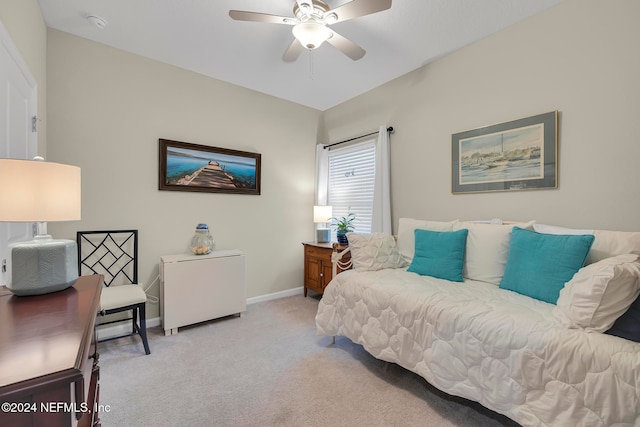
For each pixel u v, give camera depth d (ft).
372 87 11.38
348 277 7.64
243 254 10.09
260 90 11.65
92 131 8.24
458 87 8.76
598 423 3.57
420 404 5.53
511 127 7.62
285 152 12.63
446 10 6.97
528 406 4.12
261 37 8.08
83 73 8.10
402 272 7.66
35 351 2.06
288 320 9.78
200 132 10.24
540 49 7.11
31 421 1.71
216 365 6.91
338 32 7.82
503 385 4.40
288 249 12.75
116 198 8.64
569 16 6.66
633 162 5.91
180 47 8.57
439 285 6.50
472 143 8.43
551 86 6.95
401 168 10.43
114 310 7.07
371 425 4.99
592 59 6.37
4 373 1.76
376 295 6.59
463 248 7.16
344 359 7.22
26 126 5.78
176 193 9.77
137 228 9.01
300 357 7.30
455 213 8.91
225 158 10.81
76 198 4.02
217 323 9.52
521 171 7.46
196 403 5.54
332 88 11.47
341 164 13.11
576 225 6.64
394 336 6.07
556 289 5.23
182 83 9.82
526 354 4.20
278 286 12.45
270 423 5.03
